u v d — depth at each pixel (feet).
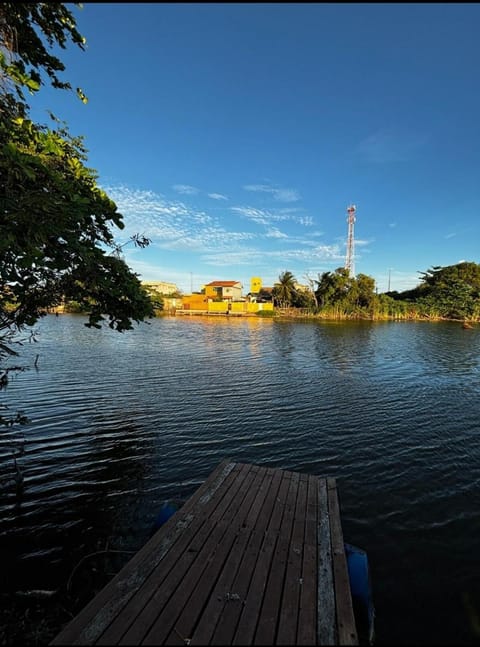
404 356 73.61
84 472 23.48
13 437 28.94
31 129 13.16
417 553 16.06
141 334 114.21
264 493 16.11
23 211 10.89
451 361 67.82
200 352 76.64
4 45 13.64
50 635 11.38
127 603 9.34
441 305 214.90
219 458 25.93
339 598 9.75
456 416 35.60
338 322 183.01
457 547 16.48
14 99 13.58
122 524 18.06
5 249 11.83
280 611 9.20
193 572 10.64
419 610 12.90
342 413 36.27
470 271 222.07
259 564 11.11
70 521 18.25
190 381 49.57
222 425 32.50
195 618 8.91
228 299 265.13
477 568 15.11
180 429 31.37
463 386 48.24
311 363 64.80
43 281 17.02
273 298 255.09
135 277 18.72
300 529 13.24
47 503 19.88
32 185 12.72
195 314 239.50
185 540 12.34
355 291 215.51
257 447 27.86
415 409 37.78
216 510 14.52
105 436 29.50
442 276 224.33
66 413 34.88
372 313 211.20
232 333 121.49
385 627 12.18
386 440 29.45
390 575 14.65
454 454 26.89
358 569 12.29
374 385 48.47
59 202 11.78
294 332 126.21
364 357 72.13
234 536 12.66
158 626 8.64
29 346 79.30
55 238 13.82
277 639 8.36
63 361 62.54
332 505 15.16
